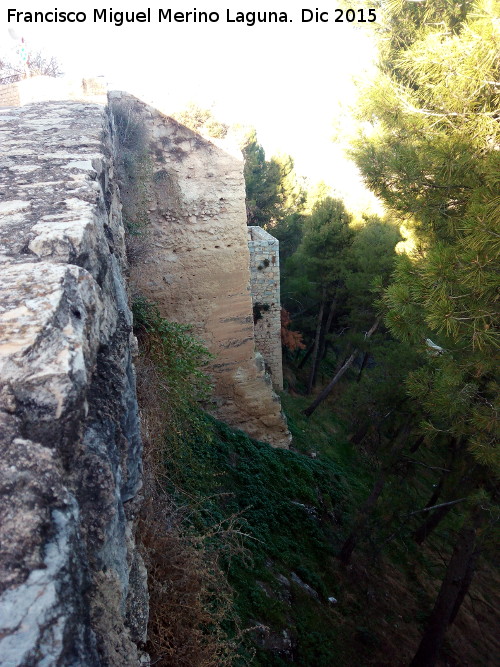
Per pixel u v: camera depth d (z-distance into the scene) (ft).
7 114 13.52
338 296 48.16
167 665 9.33
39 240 5.32
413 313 14.05
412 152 14.71
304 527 25.67
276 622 18.07
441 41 14.56
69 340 4.17
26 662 2.62
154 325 16.90
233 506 22.26
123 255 14.74
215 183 24.27
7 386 3.67
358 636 21.68
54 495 3.41
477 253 11.15
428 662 21.81
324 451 38.09
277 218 72.33
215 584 12.50
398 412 24.86
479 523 18.70
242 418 29.35
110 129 16.79
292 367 58.70
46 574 3.00
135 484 6.34
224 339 27.04
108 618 4.13
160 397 14.74
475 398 16.24
